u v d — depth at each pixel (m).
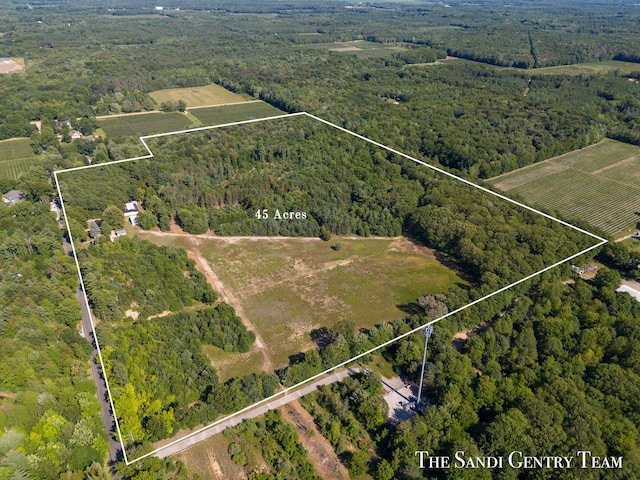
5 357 101.88
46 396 97.06
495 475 87.25
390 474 89.88
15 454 85.69
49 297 125.06
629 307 132.25
